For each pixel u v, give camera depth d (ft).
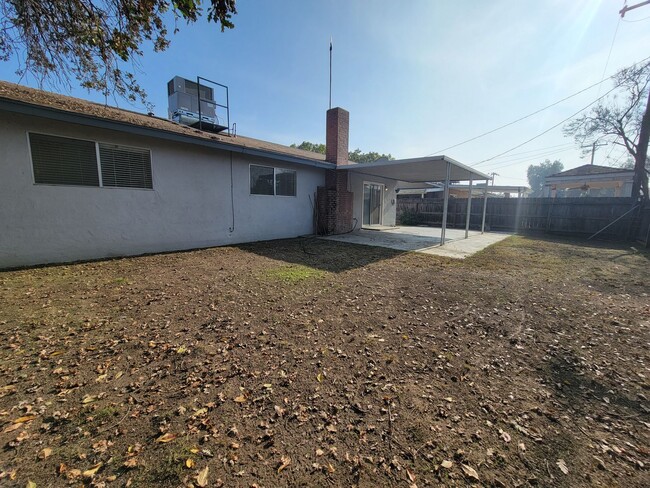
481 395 7.13
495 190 59.93
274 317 11.46
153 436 5.69
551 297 14.53
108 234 21.29
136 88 16.01
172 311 11.89
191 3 10.85
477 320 11.62
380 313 12.09
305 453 5.39
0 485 4.58
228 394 7.00
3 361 8.13
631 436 5.91
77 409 6.38
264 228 32.22
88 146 19.98
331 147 37.96
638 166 39.93
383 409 6.58
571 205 44.70
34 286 14.47
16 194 17.52
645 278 18.38
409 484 4.79
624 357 8.99
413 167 33.86
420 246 29.43
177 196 24.89
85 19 12.19
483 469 5.09
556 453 5.45
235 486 4.70
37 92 22.21
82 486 4.61
